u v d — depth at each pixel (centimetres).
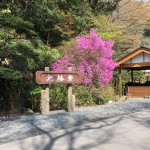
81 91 1130
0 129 686
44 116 868
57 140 568
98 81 1180
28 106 1079
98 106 1113
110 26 1855
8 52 914
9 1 1159
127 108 1037
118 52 2016
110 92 1312
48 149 507
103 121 767
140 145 520
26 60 962
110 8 2081
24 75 1089
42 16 1282
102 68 1177
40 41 1223
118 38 1898
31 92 1038
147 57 1487
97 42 1176
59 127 697
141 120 772
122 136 591
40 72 881
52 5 1320
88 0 1933
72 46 1247
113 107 1073
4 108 1026
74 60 1165
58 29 1512
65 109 1020
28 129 679
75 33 1662
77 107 1081
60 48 1370
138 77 2034
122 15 2256
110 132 630
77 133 627
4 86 1040
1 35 945
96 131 643
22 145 536
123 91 1680
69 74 950
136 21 2239
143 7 2261
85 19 1738
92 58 1186
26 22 934
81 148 509
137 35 2212
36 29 1432
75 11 1694
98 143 540
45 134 623
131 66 1542
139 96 1598
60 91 1083
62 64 1120
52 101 1038
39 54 1060
